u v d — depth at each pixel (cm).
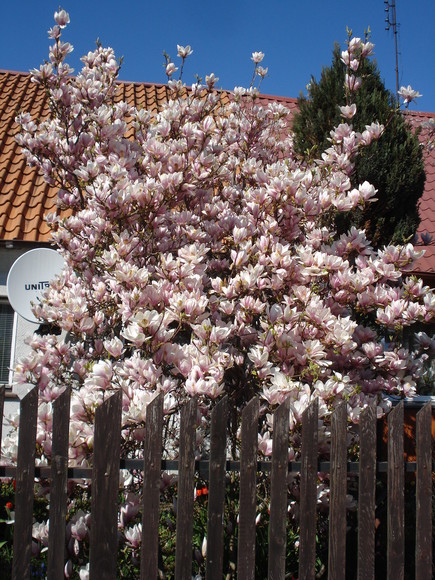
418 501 315
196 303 362
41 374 374
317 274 415
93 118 501
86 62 607
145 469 283
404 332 704
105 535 279
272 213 473
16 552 274
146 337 337
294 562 394
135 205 450
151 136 534
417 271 741
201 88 614
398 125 661
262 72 648
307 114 700
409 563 445
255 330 409
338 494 302
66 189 533
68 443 285
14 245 752
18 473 277
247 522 291
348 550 432
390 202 643
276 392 340
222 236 488
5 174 860
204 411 395
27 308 638
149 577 280
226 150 594
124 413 312
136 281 387
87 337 460
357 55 598
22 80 1186
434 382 667
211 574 287
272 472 297
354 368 444
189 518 286
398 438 312
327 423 362
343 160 527
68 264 521
